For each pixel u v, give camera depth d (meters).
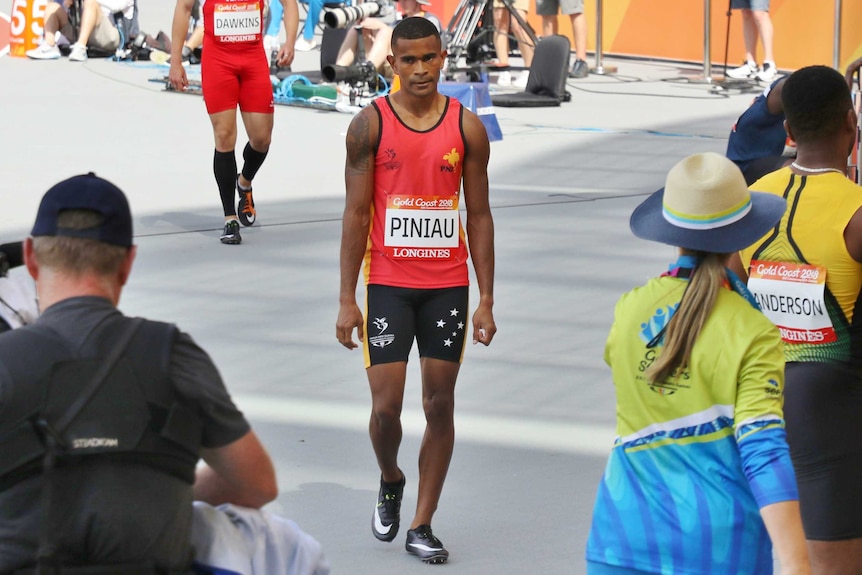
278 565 5.60
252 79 17.33
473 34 32.75
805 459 7.20
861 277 7.04
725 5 37.78
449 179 8.73
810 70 7.21
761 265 7.22
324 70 29.06
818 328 7.10
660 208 5.98
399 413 8.83
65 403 4.72
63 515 4.68
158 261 16.48
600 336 13.56
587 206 19.88
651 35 39.78
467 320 8.92
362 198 8.73
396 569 8.59
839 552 7.23
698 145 25.34
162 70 36.03
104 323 4.88
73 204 4.93
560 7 36.44
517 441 10.74
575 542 9.00
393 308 8.75
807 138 7.19
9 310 5.67
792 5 35.41
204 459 5.16
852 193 7.03
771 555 5.71
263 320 14.01
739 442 5.50
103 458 4.73
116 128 26.86
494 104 30.47
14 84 33.09
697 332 5.61
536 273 15.99
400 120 8.72
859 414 7.12
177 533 4.89
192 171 22.58
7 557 4.67
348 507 9.52
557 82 30.95
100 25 37.97
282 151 24.70
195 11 37.91
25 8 38.31
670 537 5.64
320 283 15.56
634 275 15.88
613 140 26.00
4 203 19.44
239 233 17.50
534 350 13.10
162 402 4.82
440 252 8.79
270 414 11.23
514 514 9.45
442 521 9.33
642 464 5.77
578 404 11.59
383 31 30.59
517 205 19.95
